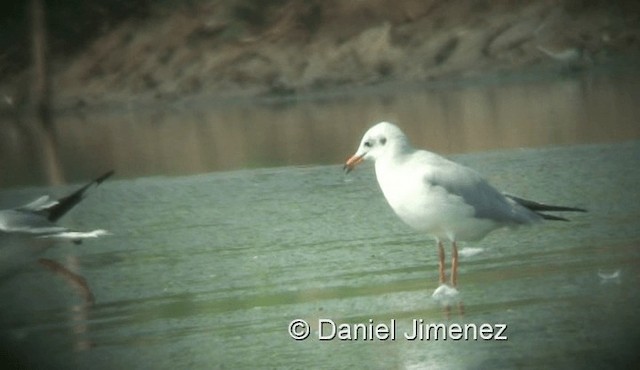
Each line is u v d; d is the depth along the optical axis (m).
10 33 33.72
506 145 19.02
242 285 12.21
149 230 15.09
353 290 11.70
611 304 10.70
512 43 30.41
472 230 11.48
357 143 20.89
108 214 16.31
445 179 11.34
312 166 18.88
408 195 11.47
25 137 26.86
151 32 33.31
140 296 12.13
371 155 11.71
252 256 13.33
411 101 26.31
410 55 30.66
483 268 12.16
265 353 10.17
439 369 9.55
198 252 13.72
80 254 14.07
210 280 12.49
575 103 23.30
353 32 31.81
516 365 9.45
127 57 32.78
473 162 17.80
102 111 31.02
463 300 11.10
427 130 21.41
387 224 14.41
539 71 29.52
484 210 11.39
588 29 30.53
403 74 30.22
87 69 32.72
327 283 12.02
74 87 32.28
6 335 11.12
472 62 30.12
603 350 9.64
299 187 17.14
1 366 10.24
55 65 33.06
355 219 14.79
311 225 14.62
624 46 30.05
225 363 9.99
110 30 33.78
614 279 11.41
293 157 19.91
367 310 11.02
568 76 28.39
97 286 12.63
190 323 11.12
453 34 31.00
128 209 16.58
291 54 31.53
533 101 24.19
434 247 13.16
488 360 9.64
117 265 13.44
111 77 32.38
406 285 11.77
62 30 33.84
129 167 20.53
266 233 14.38
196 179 18.58
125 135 25.34
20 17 33.97
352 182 17.27
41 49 32.19
